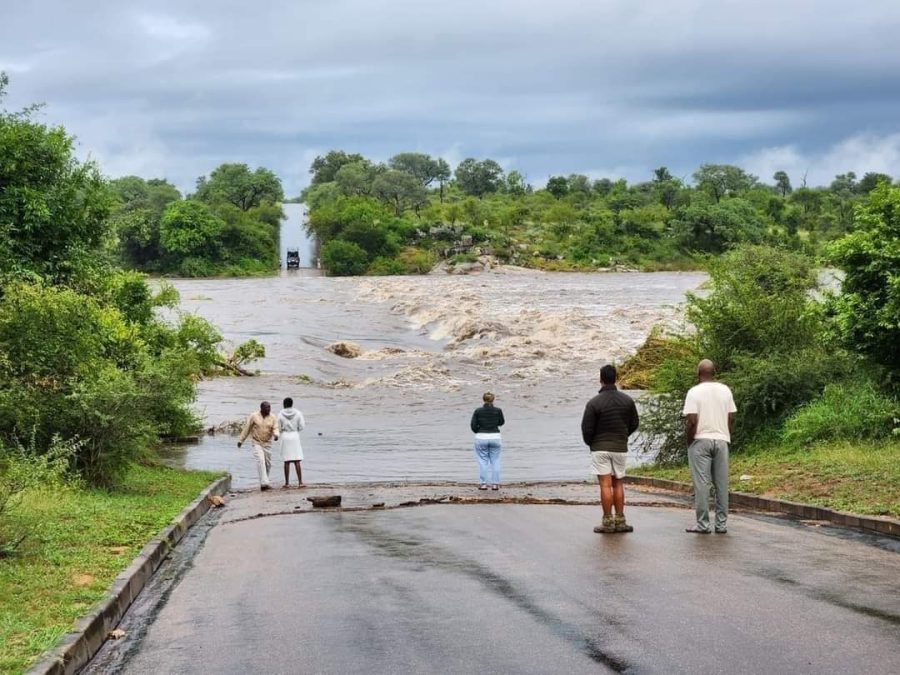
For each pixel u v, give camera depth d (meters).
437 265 157.50
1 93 24.44
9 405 16.91
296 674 7.14
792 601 8.79
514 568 10.61
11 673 6.76
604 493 13.01
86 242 25.30
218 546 12.97
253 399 40.09
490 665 7.16
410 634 8.07
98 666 7.68
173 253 163.88
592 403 13.23
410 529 13.83
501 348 55.88
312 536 13.47
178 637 8.37
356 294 102.00
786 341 21.56
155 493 17.52
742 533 12.81
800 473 16.72
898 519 12.78
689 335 22.77
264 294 103.56
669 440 21.64
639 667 7.01
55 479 15.23
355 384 45.38
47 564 10.39
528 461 25.61
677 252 165.25
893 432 17.75
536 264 159.25
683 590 9.30
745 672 6.83
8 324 17.92
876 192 19.53
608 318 69.00
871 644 7.43
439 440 30.23
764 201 196.12
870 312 18.81
